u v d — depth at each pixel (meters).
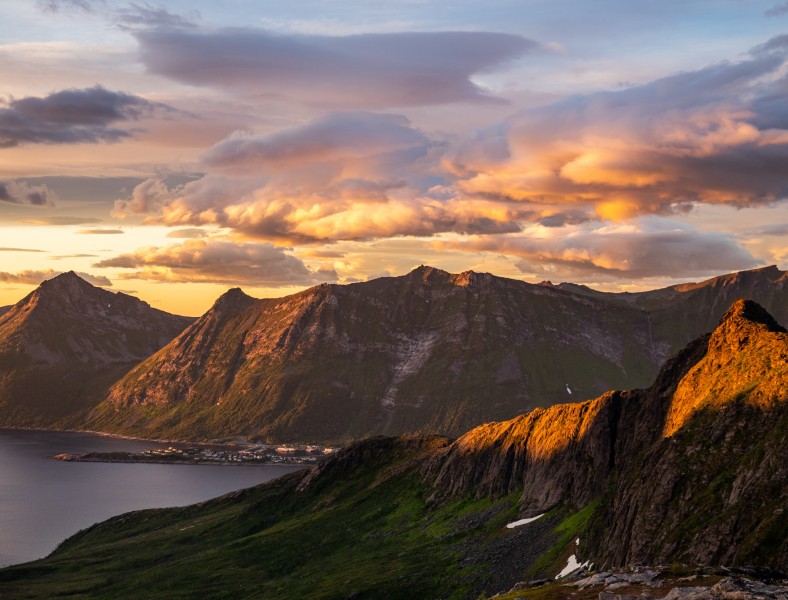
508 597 94.50
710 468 164.50
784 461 144.38
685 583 84.31
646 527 164.50
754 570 87.88
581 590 90.56
